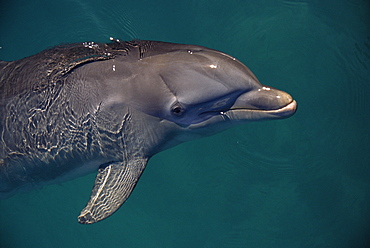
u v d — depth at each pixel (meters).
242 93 2.73
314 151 3.17
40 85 2.87
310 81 3.17
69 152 2.90
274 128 3.18
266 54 3.20
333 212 3.16
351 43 3.20
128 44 2.89
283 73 3.18
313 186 3.18
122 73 2.81
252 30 3.23
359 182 3.16
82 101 2.83
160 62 2.77
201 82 2.72
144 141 2.86
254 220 3.20
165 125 2.83
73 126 2.85
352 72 3.18
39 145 2.89
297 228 3.17
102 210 2.85
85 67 2.85
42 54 2.95
